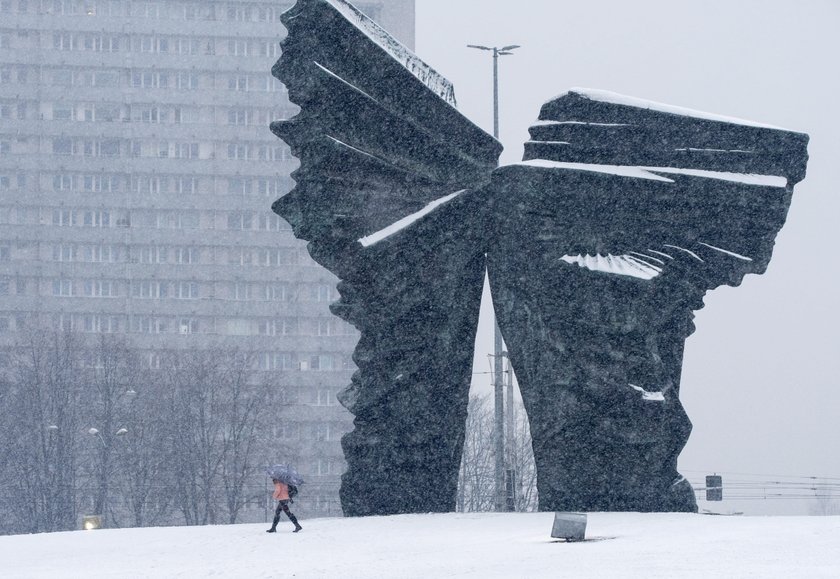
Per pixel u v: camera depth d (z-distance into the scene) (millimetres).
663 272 39344
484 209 41031
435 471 41062
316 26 38844
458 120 40562
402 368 40750
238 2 172750
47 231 167000
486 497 105312
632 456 39344
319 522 37188
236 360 131250
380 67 39562
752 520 30234
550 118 41031
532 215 40000
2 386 112500
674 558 21719
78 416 113312
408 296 40562
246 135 171500
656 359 39375
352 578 21953
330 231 39500
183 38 172125
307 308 168875
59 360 116812
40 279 166125
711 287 40375
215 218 169750
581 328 39438
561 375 39344
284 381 164625
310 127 39281
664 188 39906
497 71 66000
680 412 39625
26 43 170125
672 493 39344
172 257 168750
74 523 109062
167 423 108375
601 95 40688
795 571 18734
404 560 25078
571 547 25359
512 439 65250
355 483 40719
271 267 169500
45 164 168125
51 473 108125
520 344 40281
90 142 169625
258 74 172375
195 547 31062
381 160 40281
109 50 171250
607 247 40188
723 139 40719
